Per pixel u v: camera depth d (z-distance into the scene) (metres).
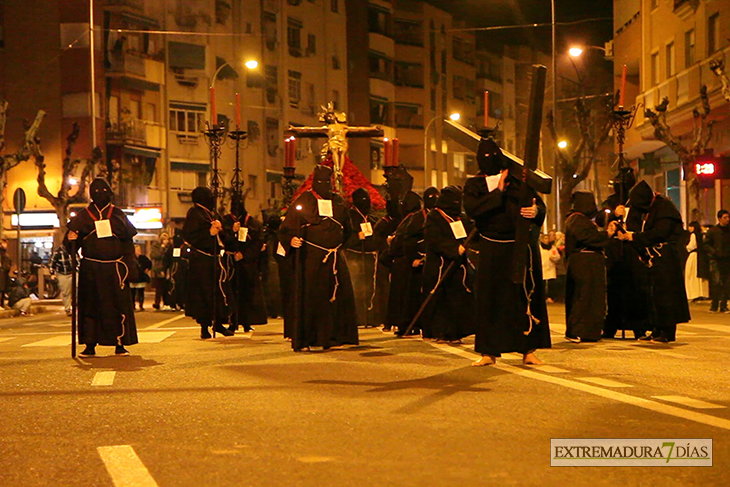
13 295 27.72
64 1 54.50
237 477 5.36
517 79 93.38
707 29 32.69
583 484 5.12
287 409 7.53
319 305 12.47
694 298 25.39
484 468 5.48
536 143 9.76
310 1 71.56
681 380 9.23
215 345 13.94
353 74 75.75
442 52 82.81
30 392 8.89
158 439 6.48
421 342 13.70
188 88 61.56
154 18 59.56
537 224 10.07
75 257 12.08
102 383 9.41
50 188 54.16
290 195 18.91
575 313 13.52
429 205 14.90
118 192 55.94
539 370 9.93
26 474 5.58
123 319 12.13
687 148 36.50
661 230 13.20
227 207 61.34
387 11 77.81
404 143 79.75
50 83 54.56
